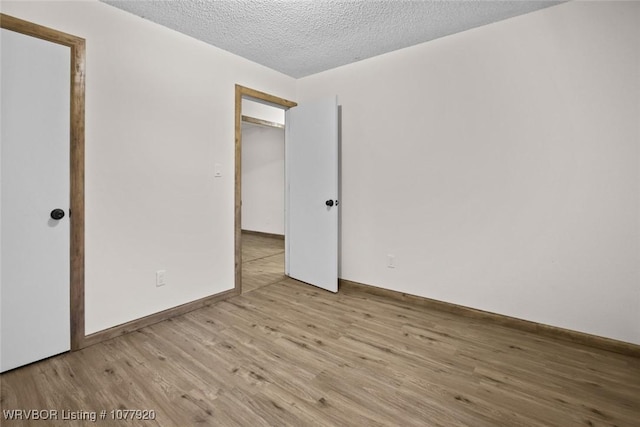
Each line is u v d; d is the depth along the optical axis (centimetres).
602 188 204
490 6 215
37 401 151
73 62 192
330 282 314
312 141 328
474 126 247
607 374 178
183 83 251
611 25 197
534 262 229
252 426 138
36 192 181
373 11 220
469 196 253
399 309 272
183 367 181
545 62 218
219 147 280
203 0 205
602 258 206
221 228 286
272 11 219
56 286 190
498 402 154
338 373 177
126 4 208
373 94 300
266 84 322
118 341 211
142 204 230
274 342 212
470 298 256
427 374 177
